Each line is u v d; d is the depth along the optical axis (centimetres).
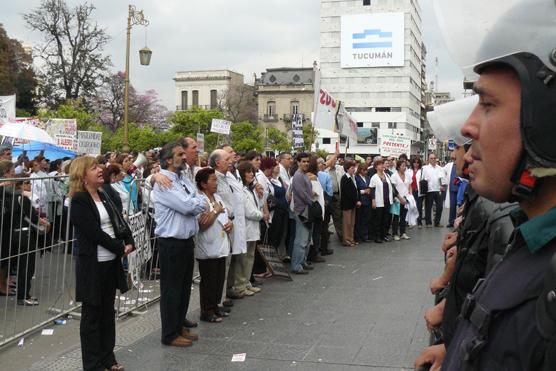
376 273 941
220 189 705
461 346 115
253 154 948
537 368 94
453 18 107
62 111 3331
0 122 1555
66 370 492
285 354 532
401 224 1389
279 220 973
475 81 115
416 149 7512
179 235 559
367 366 496
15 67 4847
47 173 1205
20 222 571
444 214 2033
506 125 103
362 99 7869
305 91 8344
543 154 98
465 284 225
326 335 592
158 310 702
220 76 9625
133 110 6016
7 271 561
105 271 479
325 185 1126
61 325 626
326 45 8012
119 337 591
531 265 103
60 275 639
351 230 1271
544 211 105
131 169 1070
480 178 110
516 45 100
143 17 2056
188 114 5031
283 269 896
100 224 476
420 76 9300
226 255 660
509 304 102
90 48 4631
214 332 609
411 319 650
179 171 580
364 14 7794
